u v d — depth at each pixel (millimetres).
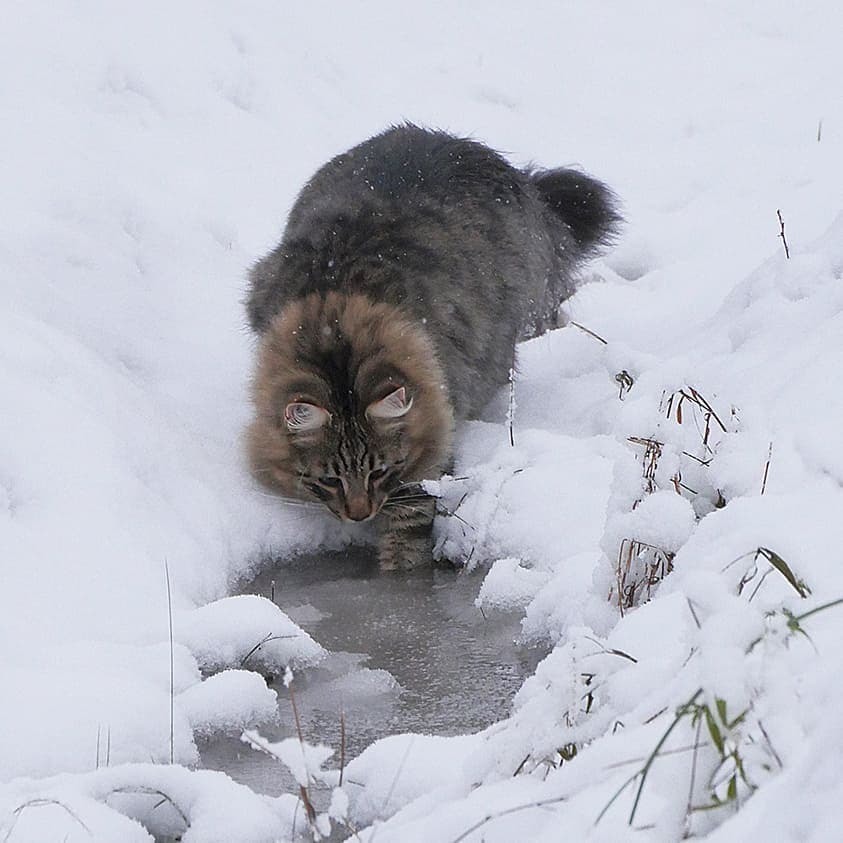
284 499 10320
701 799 3951
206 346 12031
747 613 4105
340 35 19484
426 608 9227
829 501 6598
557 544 9211
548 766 5309
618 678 5113
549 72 19672
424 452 10312
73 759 6496
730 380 9016
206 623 7980
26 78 14391
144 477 9461
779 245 14648
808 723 3883
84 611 7883
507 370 12078
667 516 7219
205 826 5922
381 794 6227
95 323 11555
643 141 18234
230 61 16812
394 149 12500
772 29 20891
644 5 21391
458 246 11617
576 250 13938
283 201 15172
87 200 13031
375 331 10391
